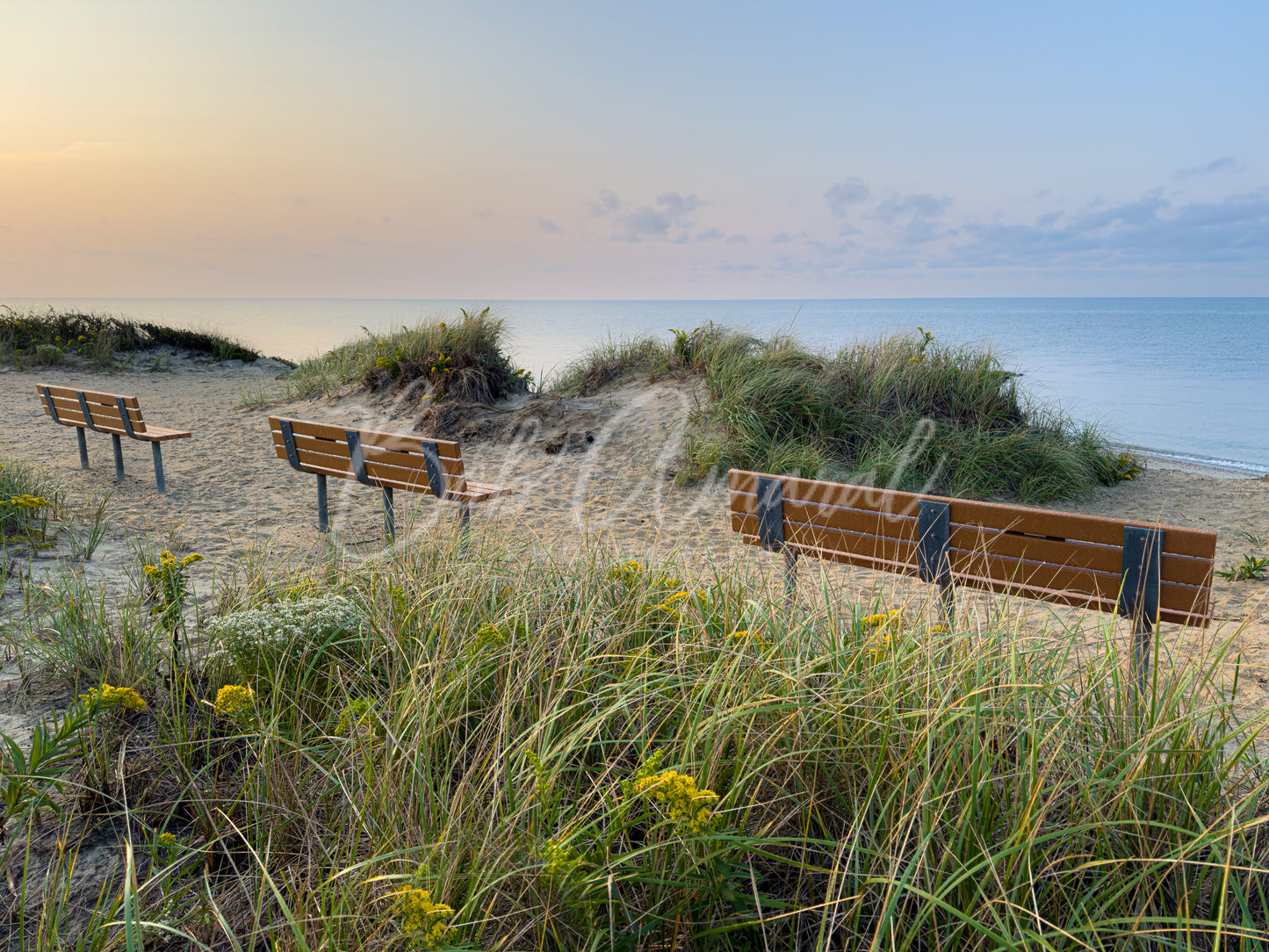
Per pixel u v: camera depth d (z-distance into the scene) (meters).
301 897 1.51
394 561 3.21
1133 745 1.64
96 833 1.86
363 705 2.03
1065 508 6.73
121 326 15.70
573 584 2.85
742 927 1.50
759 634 2.23
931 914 1.40
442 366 9.34
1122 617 2.66
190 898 1.64
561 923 1.40
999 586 2.94
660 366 9.50
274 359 16.80
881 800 1.65
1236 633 1.91
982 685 1.78
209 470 7.17
